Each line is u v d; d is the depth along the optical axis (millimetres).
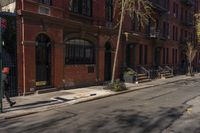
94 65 23328
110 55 25906
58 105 13969
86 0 22297
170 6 41312
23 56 16281
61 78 19453
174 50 44062
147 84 25906
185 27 49688
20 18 16031
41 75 18016
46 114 12008
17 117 11445
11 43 15680
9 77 15633
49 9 18156
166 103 15055
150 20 33719
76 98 16094
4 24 12328
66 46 20188
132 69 28344
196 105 14430
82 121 10625
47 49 18531
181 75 42250
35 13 16781
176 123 10461
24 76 16375
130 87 22781
